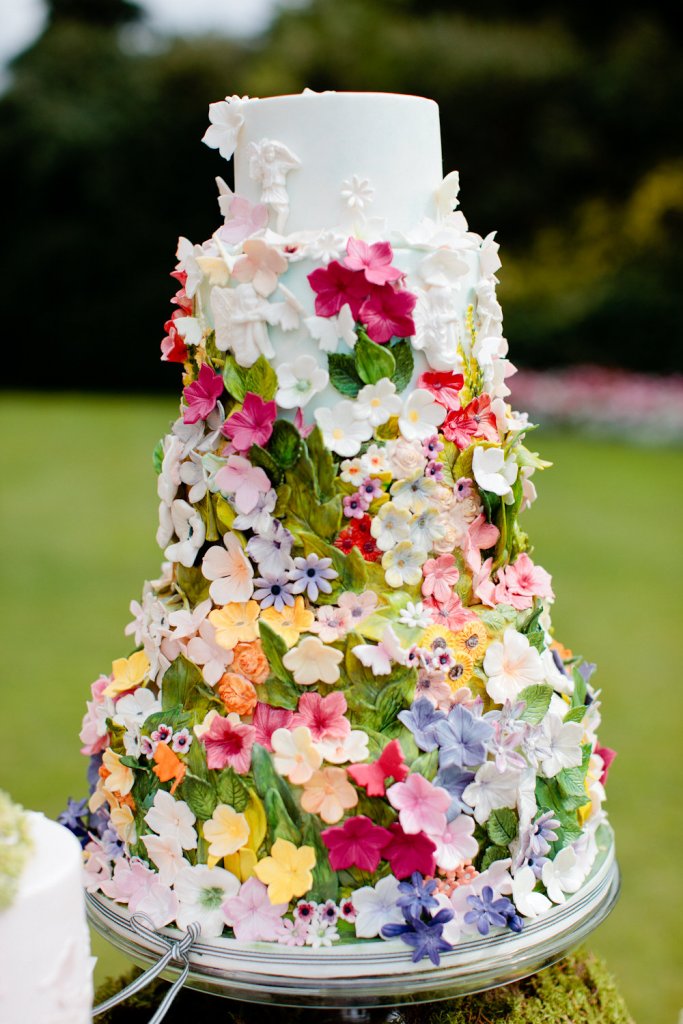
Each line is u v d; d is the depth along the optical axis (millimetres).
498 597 1909
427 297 1830
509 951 1735
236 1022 1939
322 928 1721
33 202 14594
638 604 6590
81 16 16094
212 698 1842
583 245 13375
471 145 13648
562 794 1901
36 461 10492
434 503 1825
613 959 3547
